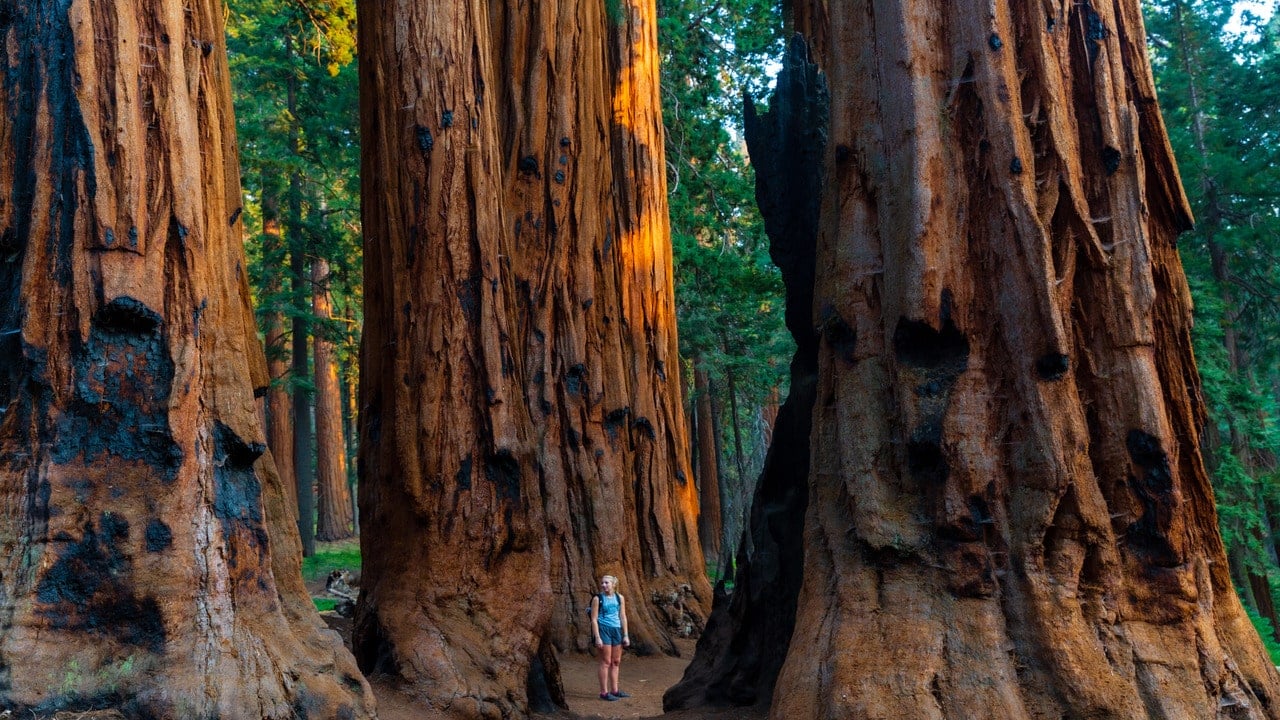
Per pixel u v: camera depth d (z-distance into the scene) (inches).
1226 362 906.7
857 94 254.7
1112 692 197.6
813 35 458.6
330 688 217.2
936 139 233.9
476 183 356.2
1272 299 965.8
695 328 1047.0
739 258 981.2
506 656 318.7
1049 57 235.6
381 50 363.9
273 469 252.8
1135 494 218.5
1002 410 224.1
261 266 1061.1
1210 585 222.7
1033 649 205.2
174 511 202.8
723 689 308.8
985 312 228.8
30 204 202.7
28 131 206.4
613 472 580.1
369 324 364.2
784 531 307.6
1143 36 249.9
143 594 193.3
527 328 569.6
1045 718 197.2
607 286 609.9
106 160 206.2
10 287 201.8
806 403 309.9
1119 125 235.8
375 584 335.0
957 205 232.5
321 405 1389.0
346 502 1624.0
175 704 185.5
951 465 219.3
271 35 1018.7
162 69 219.3
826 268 259.6
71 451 196.2
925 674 203.2
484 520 333.7
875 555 223.6
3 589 184.4
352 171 1132.5
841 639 215.9
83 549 191.6
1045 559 212.2
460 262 349.1
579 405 577.0
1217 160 913.5
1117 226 230.8
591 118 610.5
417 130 353.7
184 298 215.9
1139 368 222.2
